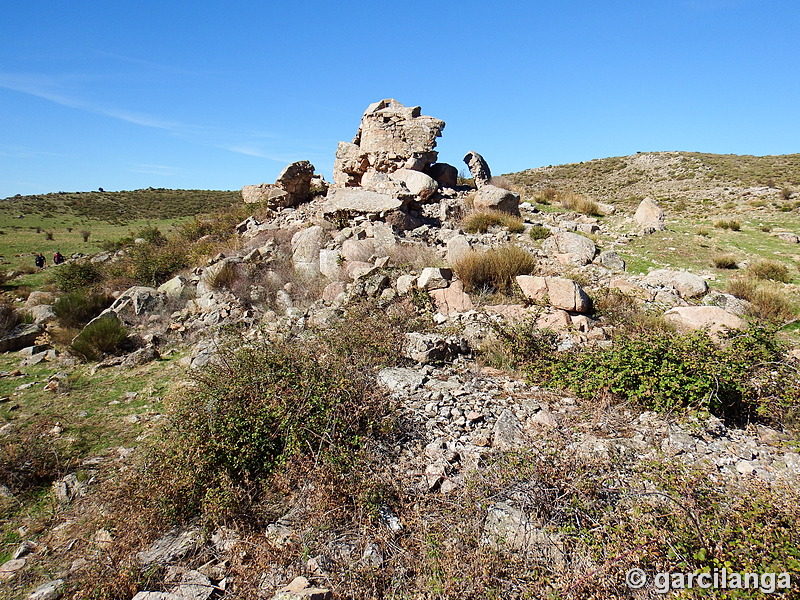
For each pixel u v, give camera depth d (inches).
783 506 149.3
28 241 1371.8
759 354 235.5
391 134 747.4
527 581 137.0
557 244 518.0
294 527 162.7
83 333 382.6
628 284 404.2
